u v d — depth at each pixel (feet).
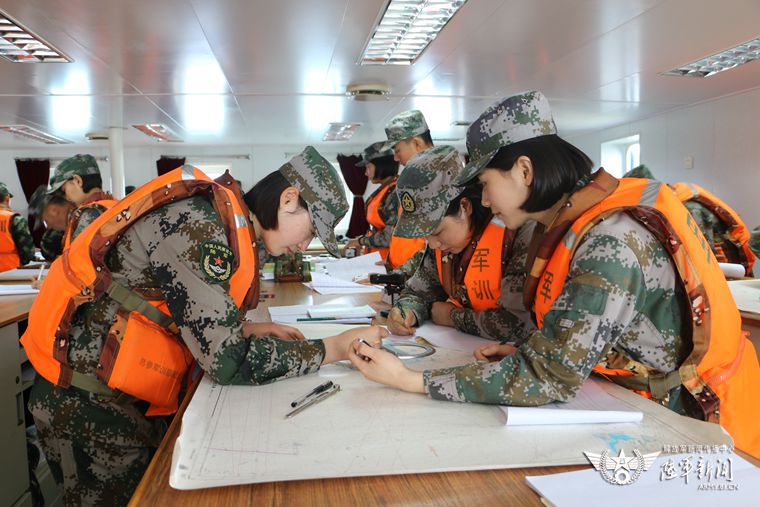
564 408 2.90
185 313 3.46
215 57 14.69
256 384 3.51
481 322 4.92
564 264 3.36
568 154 3.47
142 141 29.91
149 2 10.90
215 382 3.58
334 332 5.01
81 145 30.37
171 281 3.47
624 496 2.02
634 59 15.75
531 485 2.16
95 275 3.64
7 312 7.10
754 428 3.46
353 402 3.16
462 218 5.16
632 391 3.47
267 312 6.29
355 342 3.69
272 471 2.32
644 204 3.28
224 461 2.41
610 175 3.49
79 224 7.18
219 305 3.48
